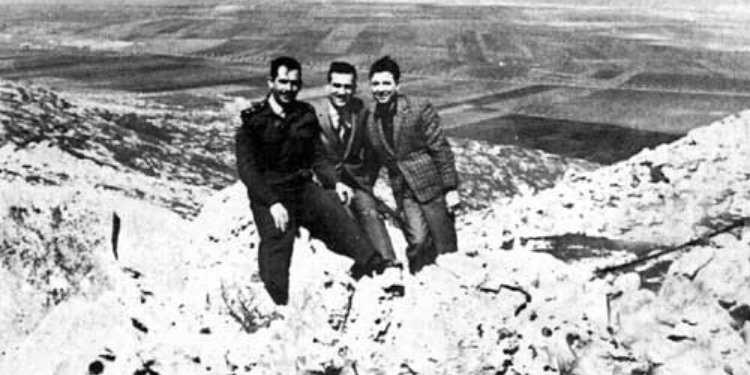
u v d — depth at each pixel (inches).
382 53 1480.1
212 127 887.7
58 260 334.6
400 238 318.7
